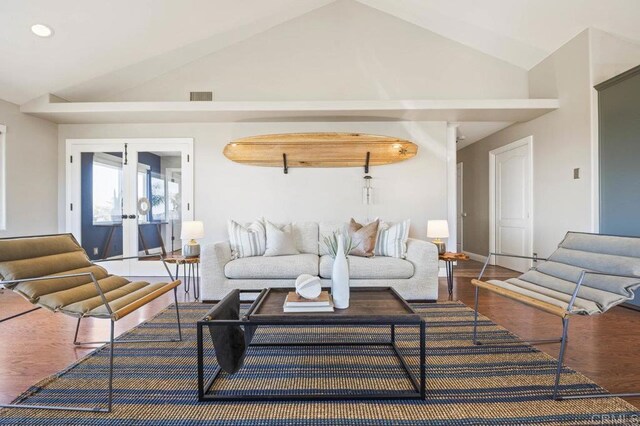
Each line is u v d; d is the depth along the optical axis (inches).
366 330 87.1
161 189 161.8
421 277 113.3
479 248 217.3
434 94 161.3
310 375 63.2
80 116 148.9
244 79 161.6
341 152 154.8
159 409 53.1
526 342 79.0
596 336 83.6
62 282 68.4
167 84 160.9
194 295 125.3
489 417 50.8
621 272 67.0
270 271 112.7
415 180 159.3
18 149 142.2
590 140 124.4
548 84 146.3
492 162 199.0
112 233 162.7
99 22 116.5
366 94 161.5
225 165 160.9
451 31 154.9
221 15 136.5
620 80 112.6
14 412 52.5
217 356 54.7
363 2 159.6
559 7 119.1
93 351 74.8
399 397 55.5
